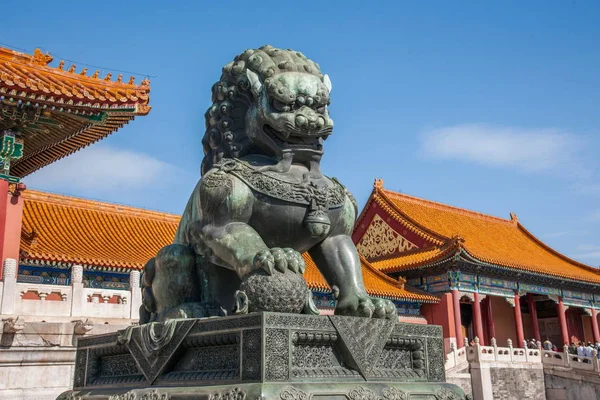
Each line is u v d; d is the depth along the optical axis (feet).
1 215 63.93
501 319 150.00
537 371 104.99
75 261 78.07
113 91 64.95
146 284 17.94
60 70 65.46
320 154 16.30
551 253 163.12
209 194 15.44
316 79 16.01
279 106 15.69
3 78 57.21
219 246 15.01
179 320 14.34
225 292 16.14
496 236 157.58
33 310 50.78
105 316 53.83
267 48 16.83
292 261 13.80
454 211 162.40
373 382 13.43
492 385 98.07
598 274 155.12
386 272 130.62
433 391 14.46
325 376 12.81
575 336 161.38
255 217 15.49
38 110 63.05
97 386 16.78
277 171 15.74
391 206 142.41
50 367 41.98
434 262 121.70
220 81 17.53
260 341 11.99
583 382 99.71
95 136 72.18
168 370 14.34
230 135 17.04
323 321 13.11
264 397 11.29
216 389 12.29
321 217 15.56
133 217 102.27
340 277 16.01
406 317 119.65
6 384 39.96
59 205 96.68
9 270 50.67
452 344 99.45
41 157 76.13
